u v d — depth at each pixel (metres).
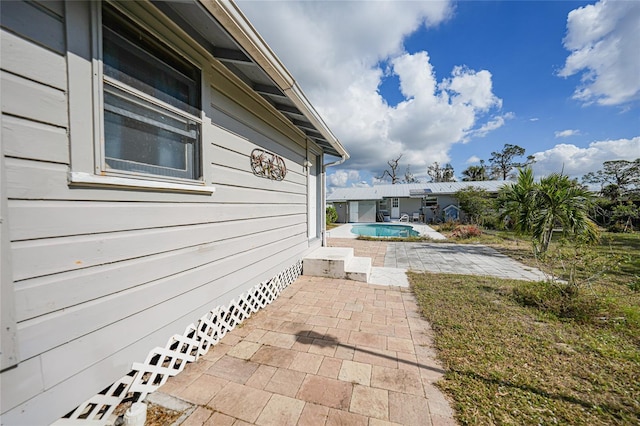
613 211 13.03
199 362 2.25
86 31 1.43
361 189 23.78
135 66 1.74
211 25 2.08
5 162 1.13
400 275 5.22
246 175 3.12
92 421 1.51
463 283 4.55
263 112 3.53
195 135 2.30
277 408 1.74
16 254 1.16
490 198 16.30
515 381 2.00
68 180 1.36
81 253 1.42
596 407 1.72
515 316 3.19
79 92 1.40
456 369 2.15
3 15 1.12
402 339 2.67
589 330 2.83
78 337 1.41
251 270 3.24
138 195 1.76
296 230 4.87
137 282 1.76
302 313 3.33
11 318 1.14
